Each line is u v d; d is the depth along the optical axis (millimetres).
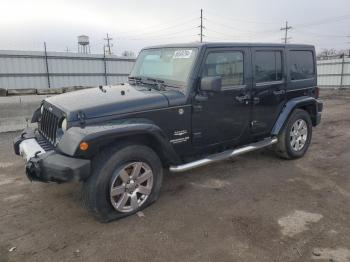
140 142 3648
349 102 15438
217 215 3596
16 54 22906
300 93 5523
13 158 5652
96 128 3184
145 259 2830
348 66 28672
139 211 3646
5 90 8852
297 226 3354
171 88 4020
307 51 5656
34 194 4176
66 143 3129
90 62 26219
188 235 3195
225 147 4574
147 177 3607
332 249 2959
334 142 6852
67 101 3641
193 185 4434
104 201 3287
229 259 2818
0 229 3336
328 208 3764
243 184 4477
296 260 2805
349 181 4605
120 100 3520
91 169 3244
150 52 4664
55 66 24688
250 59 4543
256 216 3570
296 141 5488
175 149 3938
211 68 4066
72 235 3217
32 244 3070
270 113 5008
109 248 2992
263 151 5992
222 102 4250
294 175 4836
